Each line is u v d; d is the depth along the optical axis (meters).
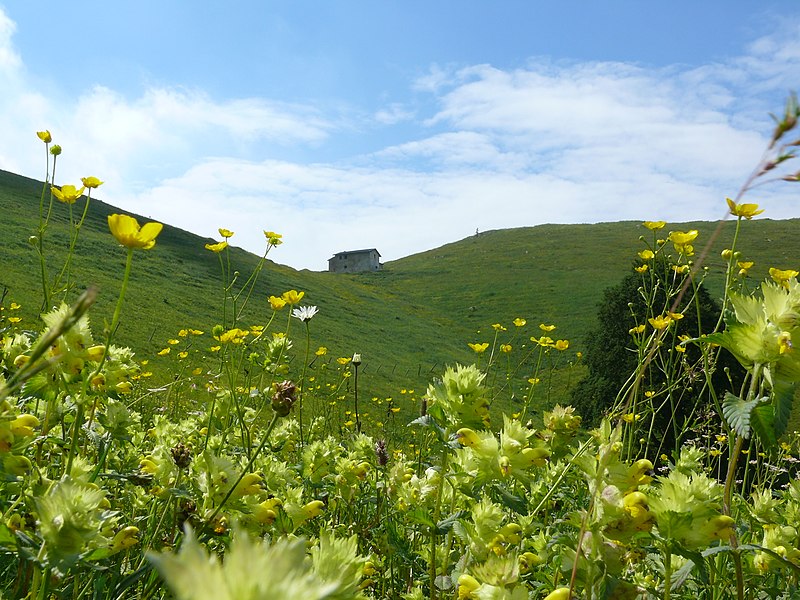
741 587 2.34
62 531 1.83
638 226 135.88
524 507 2.93
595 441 3.37
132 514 3.44
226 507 2.70
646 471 2.17
